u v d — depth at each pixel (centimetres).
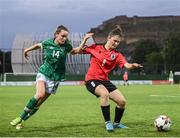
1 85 7144
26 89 5181
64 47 1221
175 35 12500
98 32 17200
